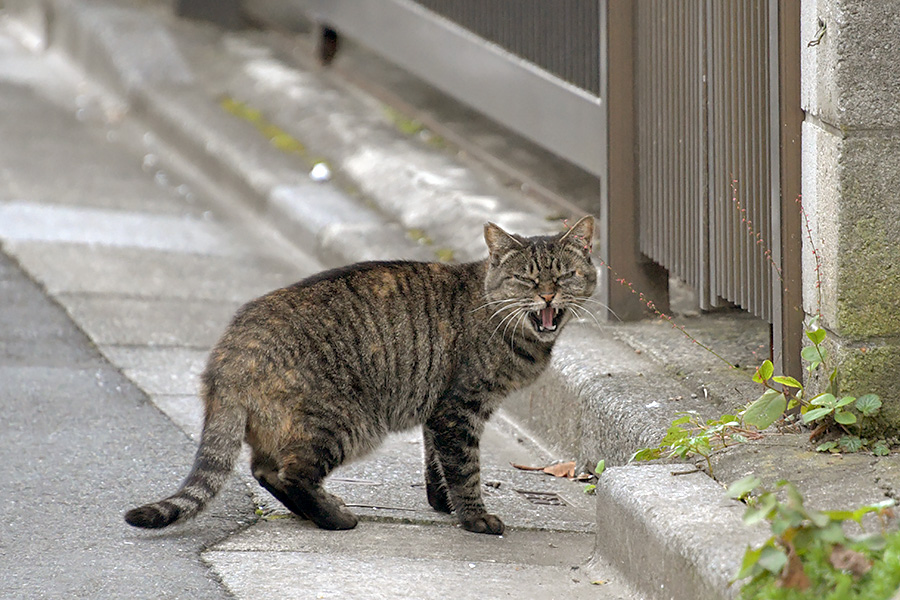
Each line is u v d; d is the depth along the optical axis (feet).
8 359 58.75
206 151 91.56
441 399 45.21
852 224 40.40
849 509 35.70
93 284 69.31
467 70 79.56
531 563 40.83
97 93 107.76
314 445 42.70
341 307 43.91
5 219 77.66
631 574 37.99
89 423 51.93
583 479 49.96
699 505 36.99
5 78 110.32
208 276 72.49
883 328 41.04
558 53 69.56
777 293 44.73
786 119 43.27
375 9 90.68
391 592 37.17
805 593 30.76
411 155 83.51
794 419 43.70
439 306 45.32
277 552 40.24
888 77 39.58
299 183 83.71
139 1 119.14
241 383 41.96
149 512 39.50
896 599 28.84
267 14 110.32
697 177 53.06
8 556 39.04
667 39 54.80
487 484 49.11
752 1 47.32
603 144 58.85
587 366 52.19
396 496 46.96
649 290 58.95
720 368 51.06
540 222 70.54
